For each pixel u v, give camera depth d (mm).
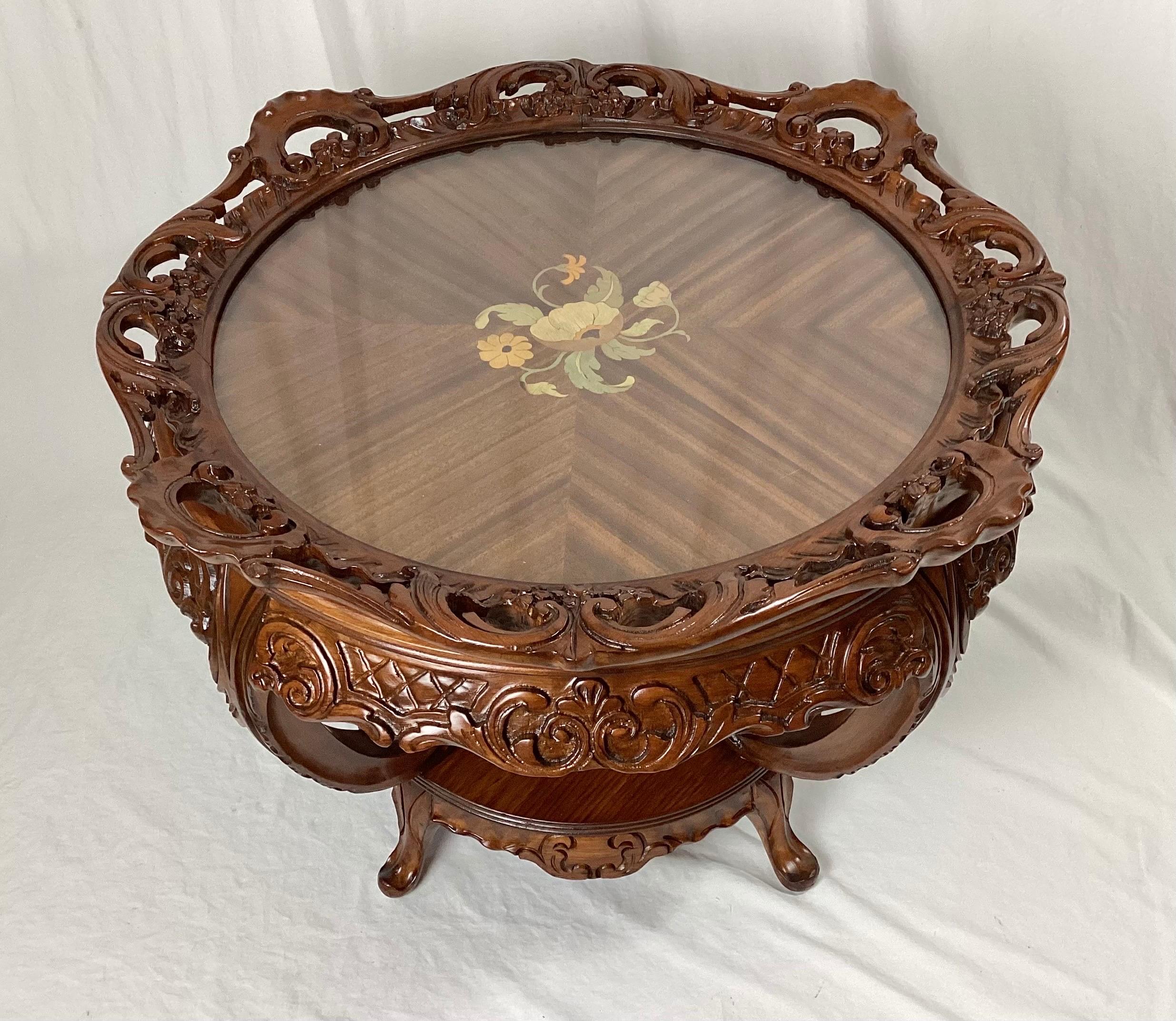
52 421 2740
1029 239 1799
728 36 2643
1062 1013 1895
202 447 1575
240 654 1582
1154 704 2271
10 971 1942
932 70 2518
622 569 1447
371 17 2650
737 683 1459
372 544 1474
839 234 1924
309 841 2123
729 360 1708
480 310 1801
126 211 2986
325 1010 1914
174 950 1977
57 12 2676
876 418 1623
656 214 1975
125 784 2186
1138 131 2412
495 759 1441
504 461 1574
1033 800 2154
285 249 1914
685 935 1998
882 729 1787
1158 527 2506
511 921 2023
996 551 1663
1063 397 2684
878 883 2053
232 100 2809
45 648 2375
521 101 2148
